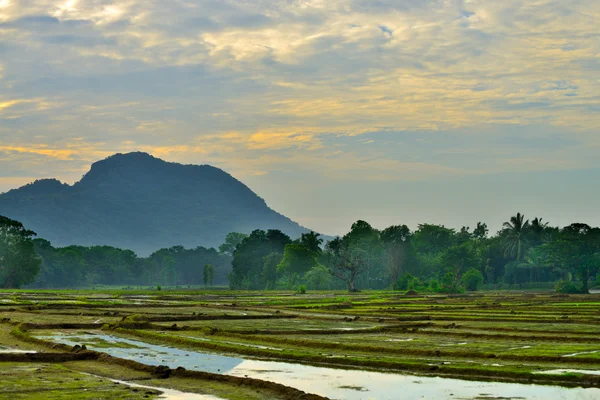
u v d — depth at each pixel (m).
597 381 34.50
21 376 34.69
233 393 31.75
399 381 35.34
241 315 80.25
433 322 72.25
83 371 37.06
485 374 36.84
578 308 96.94
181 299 132.25
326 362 41.75
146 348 48.66
